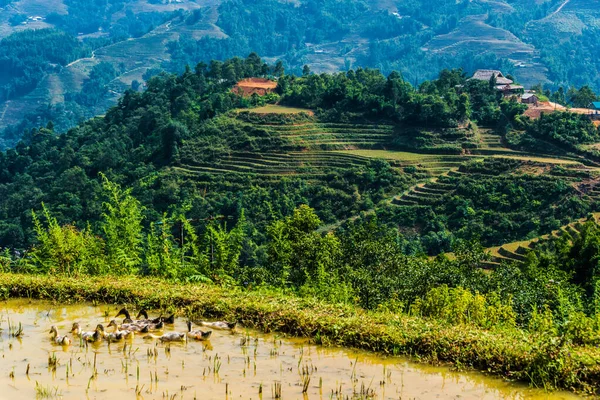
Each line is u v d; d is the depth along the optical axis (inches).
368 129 4409.5
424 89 4795.8
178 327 774.5
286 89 5054.1
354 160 4077.3
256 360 666.8
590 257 2001.7
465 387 602.5
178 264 1104.8
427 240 3174.2
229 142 4298.7
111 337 721.0
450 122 4281.5
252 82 5359.3
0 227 3690.9
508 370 626.2
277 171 4035.4
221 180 3964.1
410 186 3818.9
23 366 649.6
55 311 853.8
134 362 661.3
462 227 3321.9
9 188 4576.8
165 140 4308.6
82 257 1107.9
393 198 3725.4
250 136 4338.1
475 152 4114.2
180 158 4197.8
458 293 883.4
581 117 4109.3
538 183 3469.5
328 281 1075.9
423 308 890.7
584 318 722.2
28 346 709.3
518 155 3988.7
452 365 650.2
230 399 572.4
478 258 1391.5
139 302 858.8
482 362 641.6
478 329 717.3
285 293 997.8
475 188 3545.8
